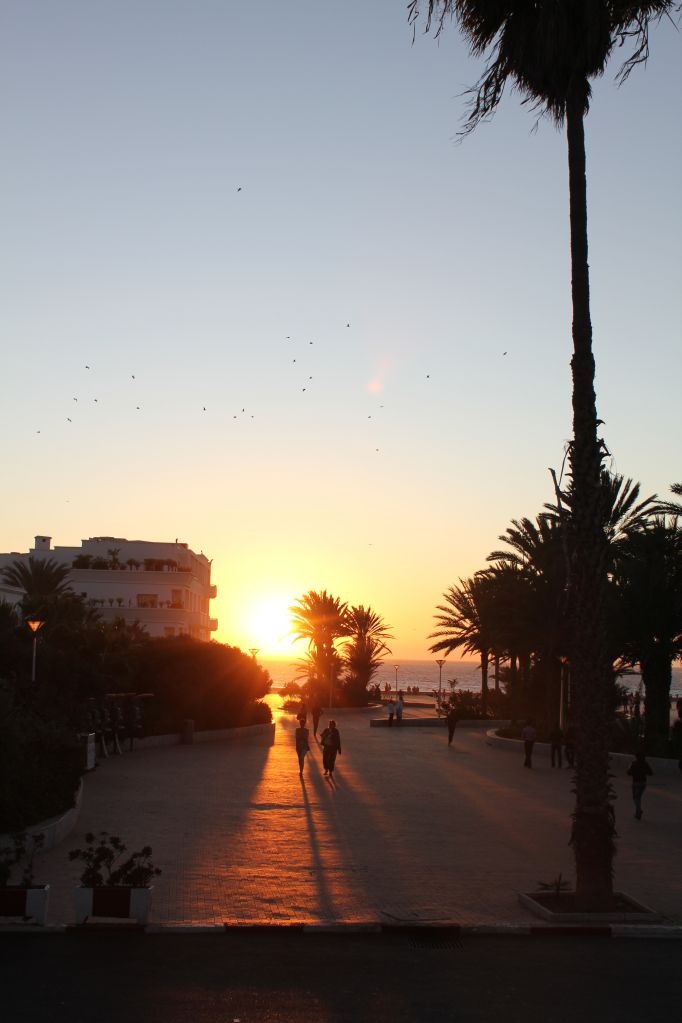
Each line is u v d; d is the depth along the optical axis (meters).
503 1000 8.87
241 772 29.31
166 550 83.12
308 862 15.77
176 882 13.89
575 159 13.72
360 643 76.25
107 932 10.90
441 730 54.41
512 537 44.09
